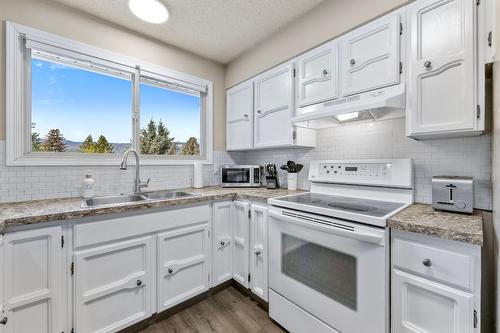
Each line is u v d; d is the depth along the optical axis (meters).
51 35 1.65
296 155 2.26
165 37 2.16
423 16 1.20
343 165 1.75
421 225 0.95
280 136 2.04
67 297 1.26
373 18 1.44
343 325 1.19
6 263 1.08
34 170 1.61
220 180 2.66
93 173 1.86
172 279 1.66
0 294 1.04
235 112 2.55
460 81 1.07
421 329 0.97
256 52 2.29
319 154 2.06
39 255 1.17
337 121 1.74
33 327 1.16
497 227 0.82
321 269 1.30
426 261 0.94
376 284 1.07
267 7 1.77
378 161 1.57
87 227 1.30
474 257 0.84
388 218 1.05
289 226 1.48
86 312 1.31
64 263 1.25
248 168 2.41
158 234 1.59
